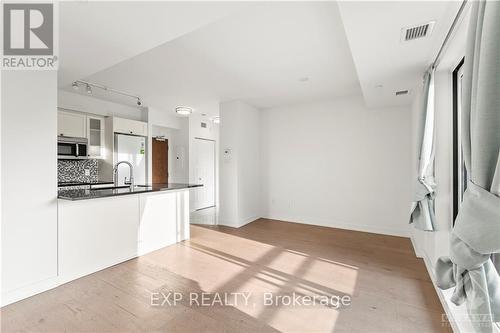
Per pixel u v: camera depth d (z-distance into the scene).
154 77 3.69
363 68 2.69
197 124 6.74
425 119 2.57
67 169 4.62
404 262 3.13
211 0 1.68
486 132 1.06
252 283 2.57
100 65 2.82
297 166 5.33
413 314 2.04
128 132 5.12
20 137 2.25
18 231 2.24
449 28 1.88
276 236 4.28
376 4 1.61
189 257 3.29
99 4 1.73
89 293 2.36
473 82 1.16
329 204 4.99
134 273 2.80
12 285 2.21
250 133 5.39
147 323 1.93
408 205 4.29
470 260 1.22
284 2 1.97
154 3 1.72
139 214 3.34
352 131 4.76
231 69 3.36
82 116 4.54
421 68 2.67
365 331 1.84
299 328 1.88
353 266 3.01
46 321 1.94
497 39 1.00
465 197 1.24
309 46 2.70
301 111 5.27
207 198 7.13
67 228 2.58
